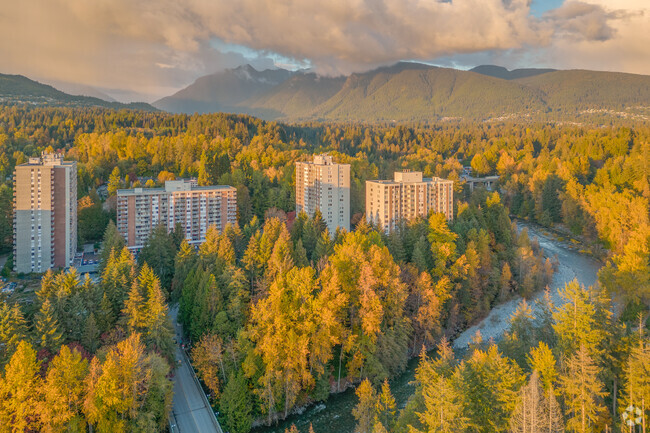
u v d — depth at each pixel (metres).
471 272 109.56
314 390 80.06
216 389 73.44
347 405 80.06
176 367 80.88
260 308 76.38
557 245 168.25
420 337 98.00
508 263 127.12
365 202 181.50
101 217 161.00
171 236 131.62
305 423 75.25
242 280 90.38
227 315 81.62
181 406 73.00
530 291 121.25
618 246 141.38
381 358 85.69
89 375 57.78
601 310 64.00
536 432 42.97
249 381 74.94
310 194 173.12
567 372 56.53
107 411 58.84
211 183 187.75
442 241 112.31
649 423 50.88
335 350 85.69
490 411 51.62
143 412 62.38
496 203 157.50
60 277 78.69
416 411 54.78
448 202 162.25
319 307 75.12
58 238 132.75
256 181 182.75
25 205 127.56
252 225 134.38
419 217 141.25
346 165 168.50
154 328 76.19
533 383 45.22
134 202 146.38
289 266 90.88
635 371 52.62
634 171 197.50
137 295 76.25
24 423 53.62
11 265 128.75
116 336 74.31
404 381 87.06
